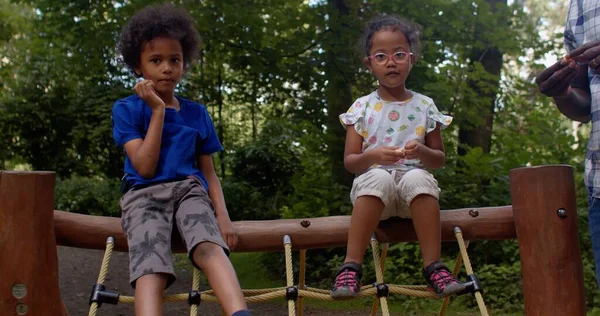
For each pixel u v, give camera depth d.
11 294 2.56
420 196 2.69
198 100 12.43
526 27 8.36
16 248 2.58
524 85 9.02
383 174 2.71
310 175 7.93
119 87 12.91
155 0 6.76
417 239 2.93
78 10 7.67
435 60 7.60
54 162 12.93
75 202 10.99
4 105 12.91
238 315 2.17
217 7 7.17
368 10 7.40
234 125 13.12
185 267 7.93
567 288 2.70
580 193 6.93
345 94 7.64
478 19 7.43
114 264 7.96
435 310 5.86
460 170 7.17
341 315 5.79
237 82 10.27
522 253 2.80
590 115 2.74
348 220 3.04
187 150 2.71
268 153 10.98
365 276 6.41
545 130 7.67
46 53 11.52
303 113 8.27
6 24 13.52
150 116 2.71
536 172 2.77
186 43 2.85
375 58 2.88
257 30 7.39
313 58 7.57
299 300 3.06
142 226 2.49
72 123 13.02
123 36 2.76
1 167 13.20
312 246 2.98
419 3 7.25
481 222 2.99
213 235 2.48
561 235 2.72
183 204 2.59
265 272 7.62
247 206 10.16
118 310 5.85
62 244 2.86
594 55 2.42
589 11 2.58
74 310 5.73
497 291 6.08
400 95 2.94
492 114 8.50
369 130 2.91
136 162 2.55
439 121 2.89
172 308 5.98
